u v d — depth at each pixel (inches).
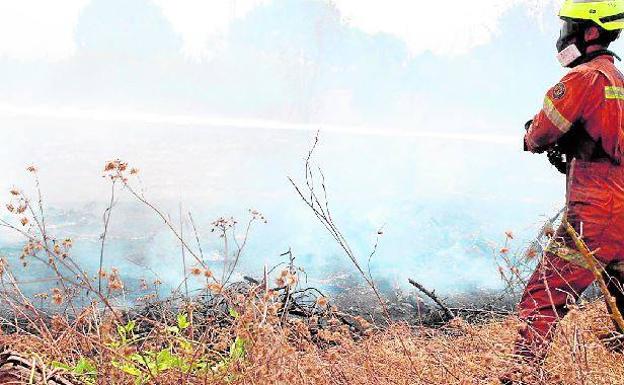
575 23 141.3
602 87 133.1
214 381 108.0
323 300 106.6
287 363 106.6
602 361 122.7
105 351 105.6
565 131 134.1
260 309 109.4
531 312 133.0
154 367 110.8
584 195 133.6
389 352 134.0
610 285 137.6
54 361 111.5
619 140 132.5
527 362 124.2
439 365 127.3
